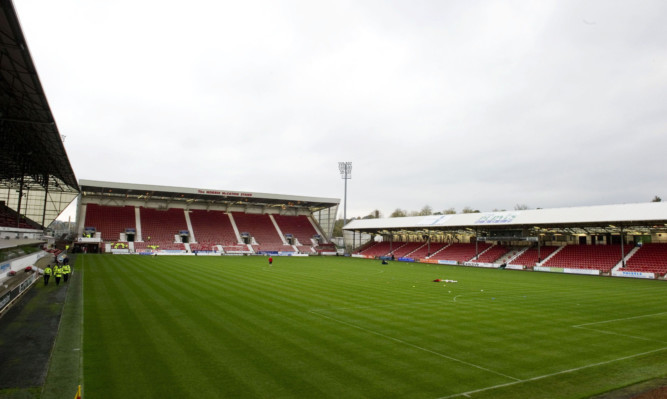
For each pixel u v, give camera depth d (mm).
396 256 72750
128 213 76188
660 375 10391
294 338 13203
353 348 12211
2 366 10180
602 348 12891
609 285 33156
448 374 10148
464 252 64438
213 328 14281
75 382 9188
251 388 8945
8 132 27500
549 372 10477
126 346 11938
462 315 17859
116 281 27172
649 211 42344
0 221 34906
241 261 54031
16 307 17641
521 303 21844
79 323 14797
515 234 58656
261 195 78125
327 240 89188
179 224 78375
